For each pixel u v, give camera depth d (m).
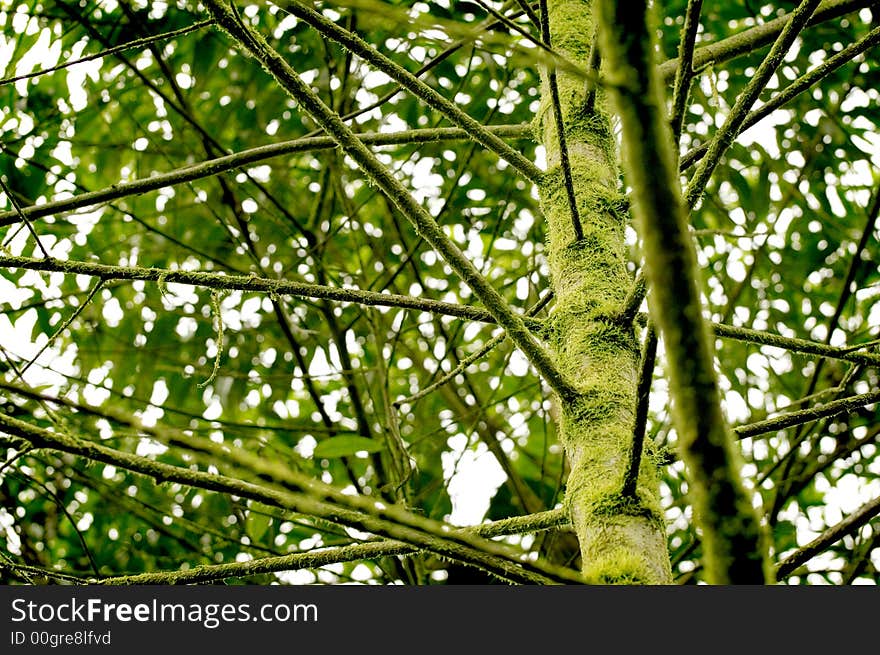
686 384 0.74
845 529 1.69
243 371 3.41
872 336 3.22
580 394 1.54
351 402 3.25
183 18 3.07
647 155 0.72
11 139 2.99
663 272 0.73
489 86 3.18
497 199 3.38
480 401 3.39
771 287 3.31
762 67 1.32
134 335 3.30
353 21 3.00
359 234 3.45
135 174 3.21
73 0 2.98
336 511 1.10
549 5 2.32
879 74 3.04
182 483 1.08
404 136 2.14
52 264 1.67
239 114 3.24
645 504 1.37
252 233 3.41
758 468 3.27
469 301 3.47
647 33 0.71
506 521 1.58
